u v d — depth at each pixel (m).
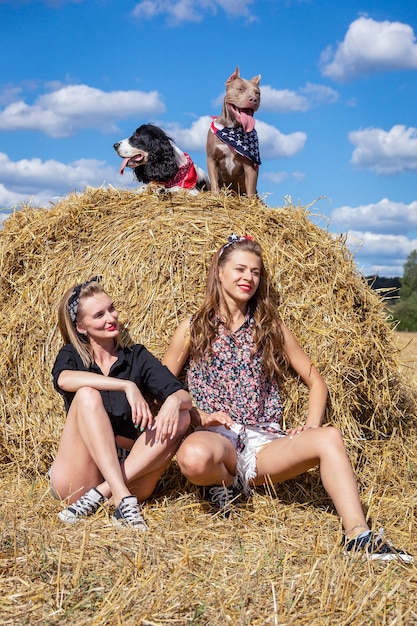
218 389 4.00
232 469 3.84
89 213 4.87
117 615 2.54
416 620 2.60
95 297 3.85
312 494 4.07
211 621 2.54
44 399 4.42
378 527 3.57
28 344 4.52
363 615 2.60
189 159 7.16
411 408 5.00
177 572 2.89
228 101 6.64
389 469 4.37
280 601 2.66
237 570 2.98
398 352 4.78
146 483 3.75
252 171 6.71
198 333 4.02
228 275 3.93
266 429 3.94
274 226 4.66
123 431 3.94
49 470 4.14
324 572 2.88
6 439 4.43
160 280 4.41
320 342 4.33
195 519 3.62
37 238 4.79
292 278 4.45
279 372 4.07
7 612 2.58
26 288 4.66
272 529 3.53
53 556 3.02
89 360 3.95
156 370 3.90
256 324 4.00
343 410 4.30
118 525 3.41
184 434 3.98
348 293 4.54
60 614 2.56
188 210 4.73
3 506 3.76
